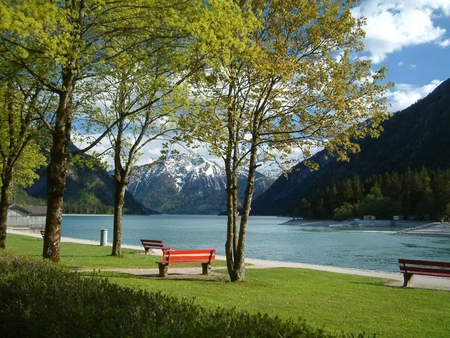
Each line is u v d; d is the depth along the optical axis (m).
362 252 48.84
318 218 180.50
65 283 6.42
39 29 9.59
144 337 4.10
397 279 18.31
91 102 19.69
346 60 14.30
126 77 13.28
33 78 13.11
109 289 6.13
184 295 11.31
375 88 13.68
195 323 4.52
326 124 13.72
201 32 11.05
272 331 4.51
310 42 14.38
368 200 160.00
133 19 11.61
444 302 12.65
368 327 9.08
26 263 8.39
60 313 5.01
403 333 8.72
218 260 23.80
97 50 13.01
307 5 14.10
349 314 10.33
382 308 11.34
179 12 10.98
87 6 11.84
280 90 13.83
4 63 11.52
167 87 13.30
